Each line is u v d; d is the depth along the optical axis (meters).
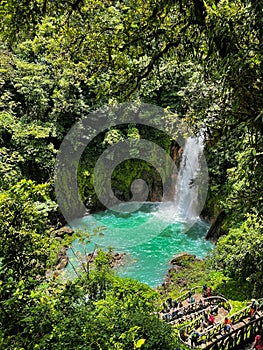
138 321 6.62
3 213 6.39
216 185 19.41
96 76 7.51
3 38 6.07
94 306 7.35
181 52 6.48
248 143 4.54
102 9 7.19
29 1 5.50
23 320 4.29
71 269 14.45
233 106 3.96
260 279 10.94
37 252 6.62
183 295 14.18
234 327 11.61
